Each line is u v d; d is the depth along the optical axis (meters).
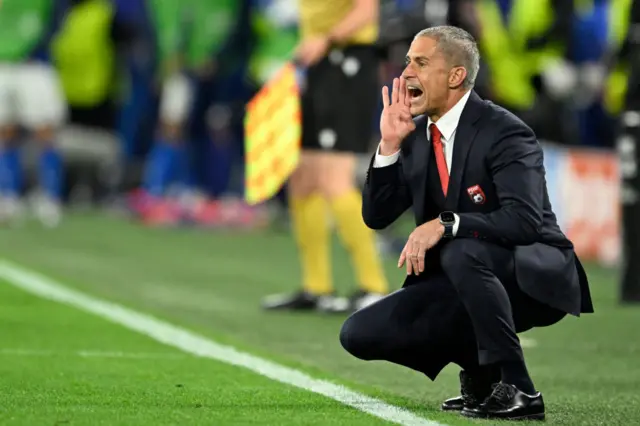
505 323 18.53
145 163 56.53
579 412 20.34
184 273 38.66
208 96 53.53
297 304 32.00
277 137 29.95
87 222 52.78
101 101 57.03
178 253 43.59
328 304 31.81
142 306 31.78
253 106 29.75
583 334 28.84
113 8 55.50
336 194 31.62
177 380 22.16
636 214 33.56
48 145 52.12
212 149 54.03
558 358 25.83
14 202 51.50
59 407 19.67
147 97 55.91
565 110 47.41
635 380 23.45
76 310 30.50
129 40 55.84
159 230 50.62
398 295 19.23
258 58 51.38
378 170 19.23
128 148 56.41
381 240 45.44
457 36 18.83
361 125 31.78
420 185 19.08
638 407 20.84
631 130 33.50
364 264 31.78
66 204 57.94
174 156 52.72
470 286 18.48
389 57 34.47
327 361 25.05
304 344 27.06
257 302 33.38
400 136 19.02
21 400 20.19
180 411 19.47
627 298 33.81
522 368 18.91
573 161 43.62
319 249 32.12
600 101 49.31
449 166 18.94
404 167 19.22
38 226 50.78
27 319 29.02
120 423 18.53
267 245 46.62
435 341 19.20
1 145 51.56
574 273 18.78
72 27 55.59
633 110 33.47
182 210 51.75
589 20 48.41
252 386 21.72
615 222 44.03
